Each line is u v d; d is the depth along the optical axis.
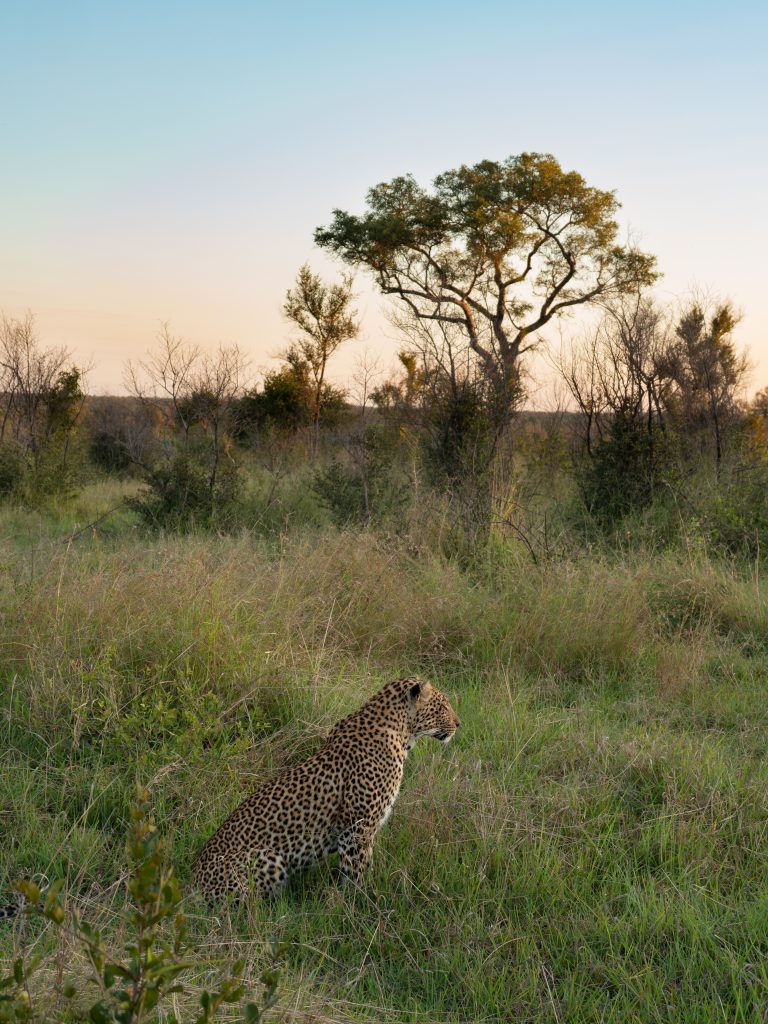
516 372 14.46
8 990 3.08
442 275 30.34
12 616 6.75
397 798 5.11
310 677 6.52
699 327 18.47
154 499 15.48
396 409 16.62
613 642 8.00
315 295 29.39
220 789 5.07
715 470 15.16
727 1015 3.52
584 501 14.75
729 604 9.14
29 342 21.70
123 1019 2.09
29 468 18.39
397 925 4.14
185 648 6.35
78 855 4.48
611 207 30.27
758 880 4.52
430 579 9.39
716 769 5.58
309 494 16.75
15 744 5.54
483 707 6.69
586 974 3.82
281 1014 3.18
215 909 4.07
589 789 5.39
